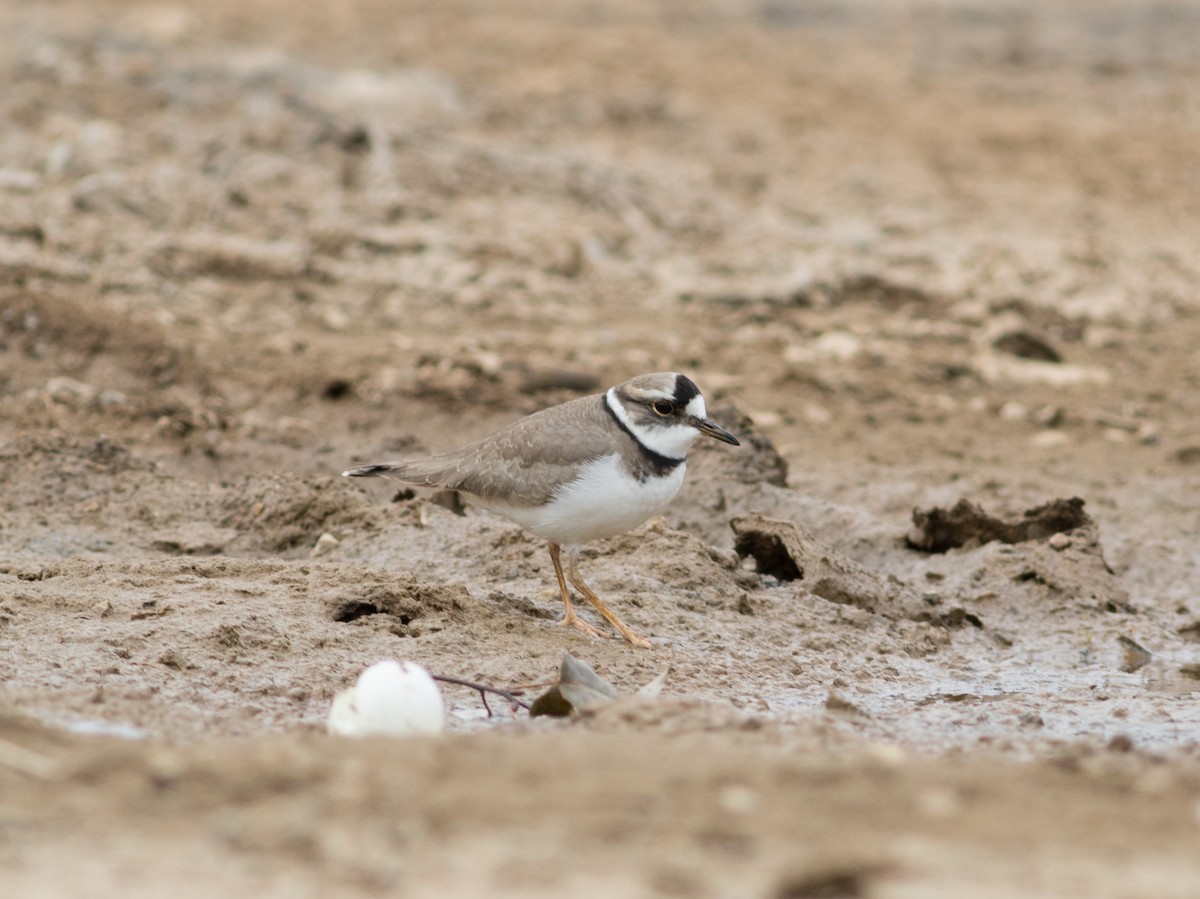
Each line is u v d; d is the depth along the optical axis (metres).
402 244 20.48
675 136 26.16
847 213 23.56
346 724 7.84
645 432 10.71
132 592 10.55
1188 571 13.81
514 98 26.47
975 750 8.34
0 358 16.06
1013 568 12.90
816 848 5.43
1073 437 17.22
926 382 18.56
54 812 5.86
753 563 12.83
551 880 5.11
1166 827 5.82
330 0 32.31
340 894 4.99
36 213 19.53
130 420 15.09
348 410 15.98
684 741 7.39
